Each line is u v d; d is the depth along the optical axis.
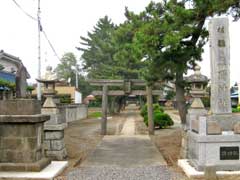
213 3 10.62
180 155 11.03
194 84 10.37
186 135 10.09
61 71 70.06
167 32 11.40
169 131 20.94
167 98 58.50
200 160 8.16
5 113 8.26
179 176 8.23
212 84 9.15
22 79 9.64
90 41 47.31
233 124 8.77
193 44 12.23
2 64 23.81
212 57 9.19
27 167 8.12
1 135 8.24
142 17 17.08
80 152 12.55
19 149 8.21
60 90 44.06
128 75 34.19
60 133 10.80
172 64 11.95
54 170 8.39
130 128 23.69
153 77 13.59
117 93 20.70
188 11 11.18
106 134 19.81
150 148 13.57
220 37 9.12
